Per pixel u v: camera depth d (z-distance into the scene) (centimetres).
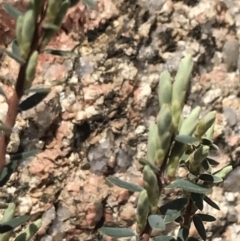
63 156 28
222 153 31
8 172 17
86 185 29
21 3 28
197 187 18
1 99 28
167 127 17
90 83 29
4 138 17
